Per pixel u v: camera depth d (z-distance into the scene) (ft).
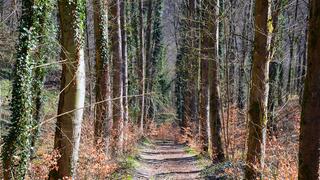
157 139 144.56
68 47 30.12
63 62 29.91
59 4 30.19
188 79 109.40
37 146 39.32
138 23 121.08
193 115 107.24
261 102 33.71
